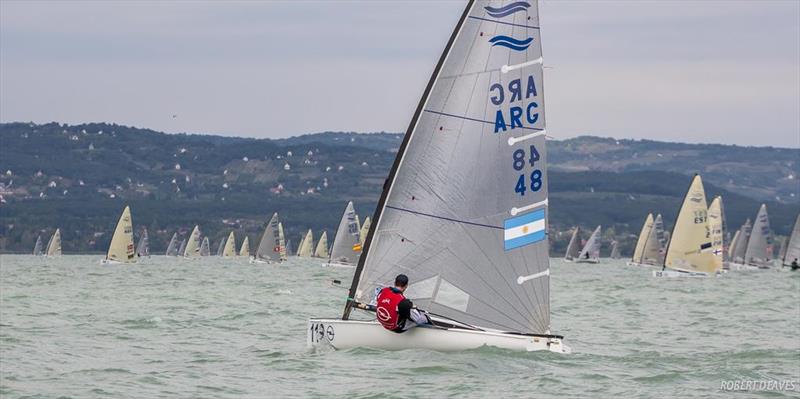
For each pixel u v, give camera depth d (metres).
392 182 84.38
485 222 83.62
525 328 84.81
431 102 83.56
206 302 171.88
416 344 84.00
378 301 82.69
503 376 77.69
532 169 84.06
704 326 135.12
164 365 88.38
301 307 158.25
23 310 151.25
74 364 89.25
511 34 83.25
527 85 83.69
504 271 84.00
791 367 90.50
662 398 73.00
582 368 83.44
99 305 164.00
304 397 71.75
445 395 71.81
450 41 83.31
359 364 81.19
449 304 83.94
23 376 82.12
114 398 72.50
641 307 174.12
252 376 81.19
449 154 83.44
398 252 84.19
